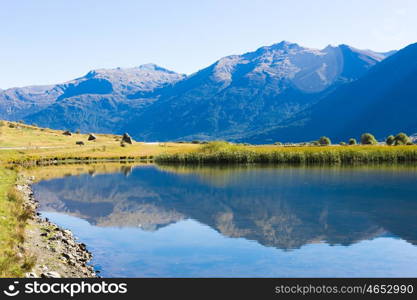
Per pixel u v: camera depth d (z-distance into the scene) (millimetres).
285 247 25328
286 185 54406
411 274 20453
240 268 21281
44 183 60125
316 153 91875
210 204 41406
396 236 27906
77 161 104875
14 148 112312
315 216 34750
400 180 58469
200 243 26234
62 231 27219
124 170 81312
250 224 31984
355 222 32281
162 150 128750
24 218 26266
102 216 35750
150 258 22828
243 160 93375
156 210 38500
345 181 57875
